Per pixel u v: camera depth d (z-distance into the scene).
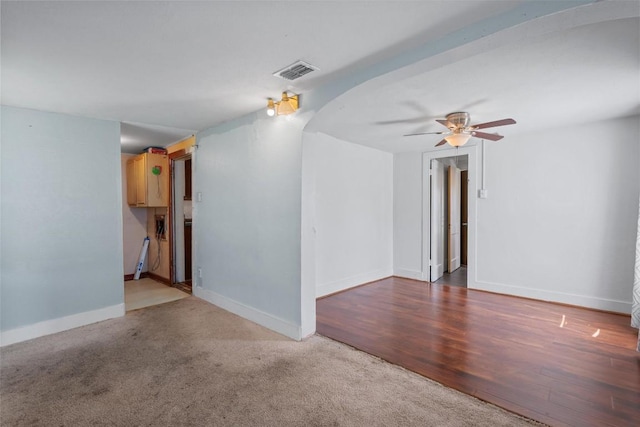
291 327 2.95
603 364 2.43
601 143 3.68
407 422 1.79
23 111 2.96
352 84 2.31
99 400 1.99
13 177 2.90
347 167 4.76
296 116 2.81
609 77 2.35
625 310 3.55
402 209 5.57
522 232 4.27
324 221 4.41
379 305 3.96
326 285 4.43
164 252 5.11
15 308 2.89
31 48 1.90
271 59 2.09
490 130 4.03
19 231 2.92
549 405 1.94
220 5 1.50
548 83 2.47
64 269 3.16
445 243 5.98
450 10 1.56
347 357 2.56
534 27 1.55
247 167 3.36
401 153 5.57
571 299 3.91
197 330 3.12
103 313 3.40
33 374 2.30
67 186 3.19
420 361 2.50
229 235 3.65
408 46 1.93
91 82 2.42
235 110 3.18
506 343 2.82
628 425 1.76
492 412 1.88
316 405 1.95
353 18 1.63
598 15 1.44
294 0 1.47
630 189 3.53
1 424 1.78
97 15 1.57
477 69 2.21
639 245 3.09
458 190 6.62
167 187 4.91
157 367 2.40
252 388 2.12
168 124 3.71
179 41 1.85
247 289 3.42
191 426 1.76
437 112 3.22
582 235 3.83
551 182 4.04
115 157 3.51
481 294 4.46
